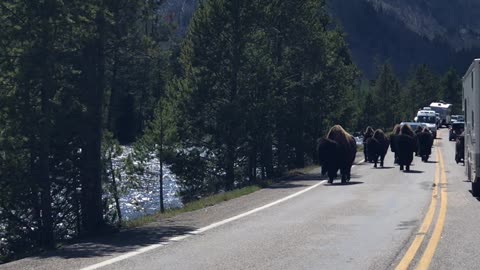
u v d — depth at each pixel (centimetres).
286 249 1195
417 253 1145
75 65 1819
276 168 3938
